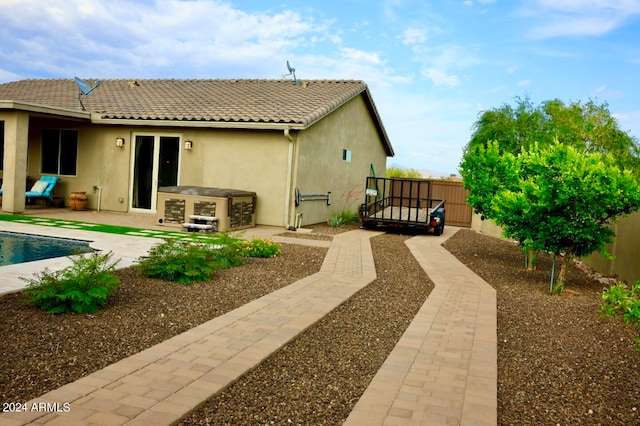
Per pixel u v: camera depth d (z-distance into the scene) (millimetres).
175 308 5746
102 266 6918
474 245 14305
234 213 13227
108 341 4520
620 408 3713
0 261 7812
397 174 28625
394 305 6617
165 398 3395
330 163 16906
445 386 3908
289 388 3824
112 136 15781
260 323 5320
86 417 3049
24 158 13812
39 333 4570
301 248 11125
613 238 9742
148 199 15594
